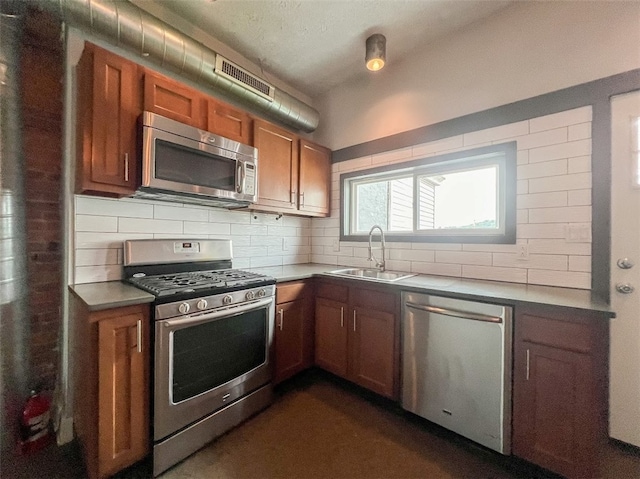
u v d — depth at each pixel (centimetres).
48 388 163
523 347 139
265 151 229
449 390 162
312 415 187
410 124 243
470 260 211
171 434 144
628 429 155
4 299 134
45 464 143
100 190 148
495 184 212
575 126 171
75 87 157
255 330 187
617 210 159
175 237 206
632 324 154
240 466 145
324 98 305
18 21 138
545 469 135
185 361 150
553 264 177
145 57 179
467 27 211
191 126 173
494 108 200
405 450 156
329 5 189
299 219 304
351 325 211
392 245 255
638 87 154
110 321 127
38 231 160
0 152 130
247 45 228
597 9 165
